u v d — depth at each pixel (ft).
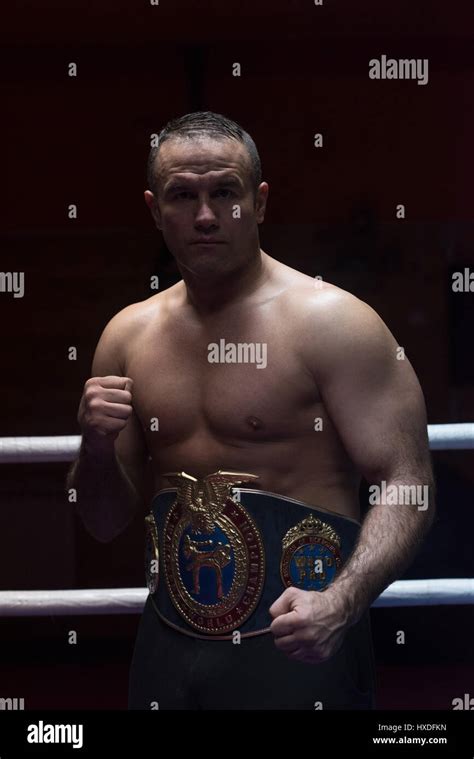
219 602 5.75
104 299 18.47
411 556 5.49
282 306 5.86
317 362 5.70
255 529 5.73
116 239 18.42
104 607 7.29
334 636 5.09
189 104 15.78
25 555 14.76
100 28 14.94
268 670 5.67
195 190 5.56
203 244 5.61
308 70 15.65
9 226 16.39
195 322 6.02
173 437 6.01
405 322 18.66
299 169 16.19
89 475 6.05
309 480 5.81
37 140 15.97
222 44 15.42
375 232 18.04
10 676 12.71
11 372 18.29
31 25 14.83
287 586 5.69
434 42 15.42
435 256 18.49
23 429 18.15
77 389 18.35
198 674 5.75
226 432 5.81
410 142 15.98
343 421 5.68
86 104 15.83
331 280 18.31
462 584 7.21
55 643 13.46
